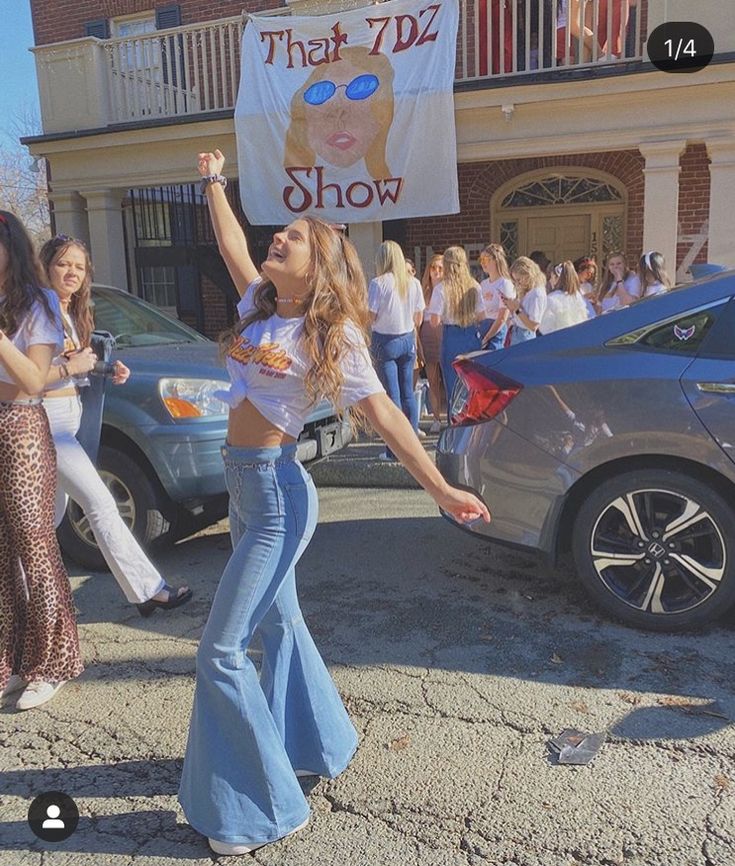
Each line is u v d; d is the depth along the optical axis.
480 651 3.44
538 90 8.27
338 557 4.64
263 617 2.31
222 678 2.23
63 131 10.70
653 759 2.66
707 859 2.21
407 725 2.90
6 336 2.75
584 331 3.69
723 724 2.85
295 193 9.21
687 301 3.52
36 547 3.03
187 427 4.23
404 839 2.33
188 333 5.83
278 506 2.21
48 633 3.09
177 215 12.65
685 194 10.12
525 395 3.63
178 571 4.49
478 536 3.84
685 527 3.42
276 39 9.01
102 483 3.66
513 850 2.27
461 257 6.51
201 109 11.18
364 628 3.69
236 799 2.27
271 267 2.10
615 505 3.52
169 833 2.40
